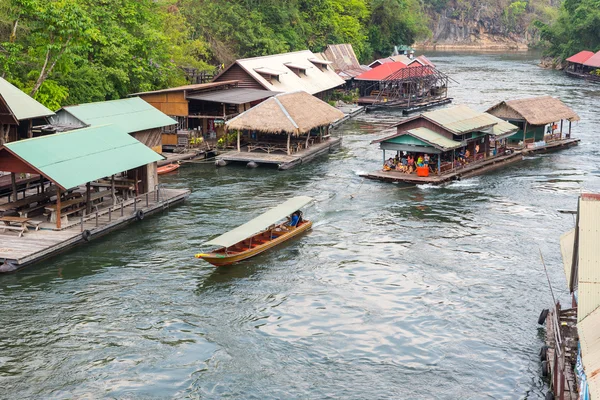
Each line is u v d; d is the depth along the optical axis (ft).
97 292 116.57
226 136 225.76
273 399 88.12
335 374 93.81
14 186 140.15
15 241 131.23
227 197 171.63
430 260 131.44
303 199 153.28
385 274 125.18
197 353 98.48
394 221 154.10
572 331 85.87
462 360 97.04
